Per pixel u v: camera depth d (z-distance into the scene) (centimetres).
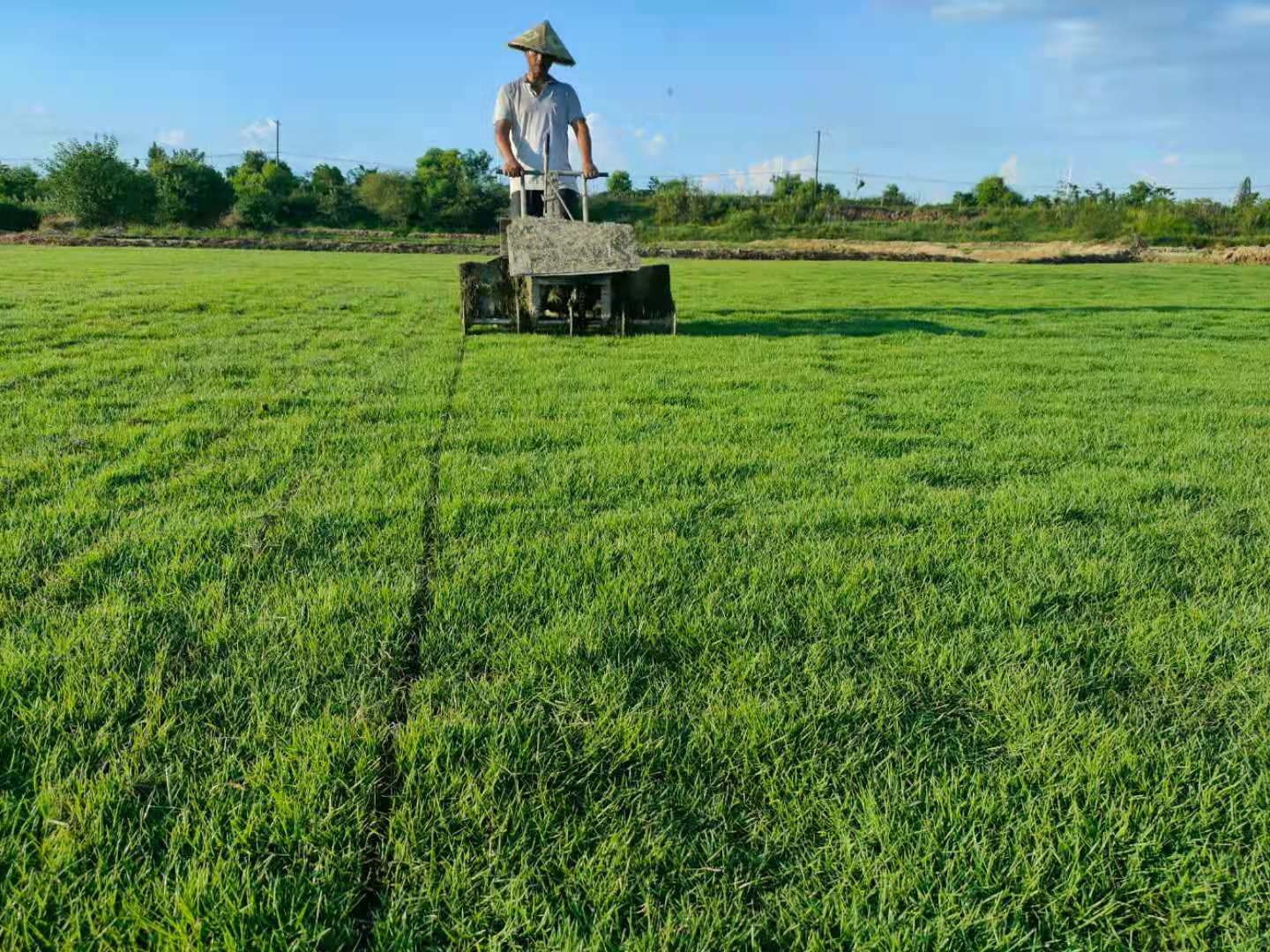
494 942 125
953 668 200
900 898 136
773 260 3078
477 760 165
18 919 125
